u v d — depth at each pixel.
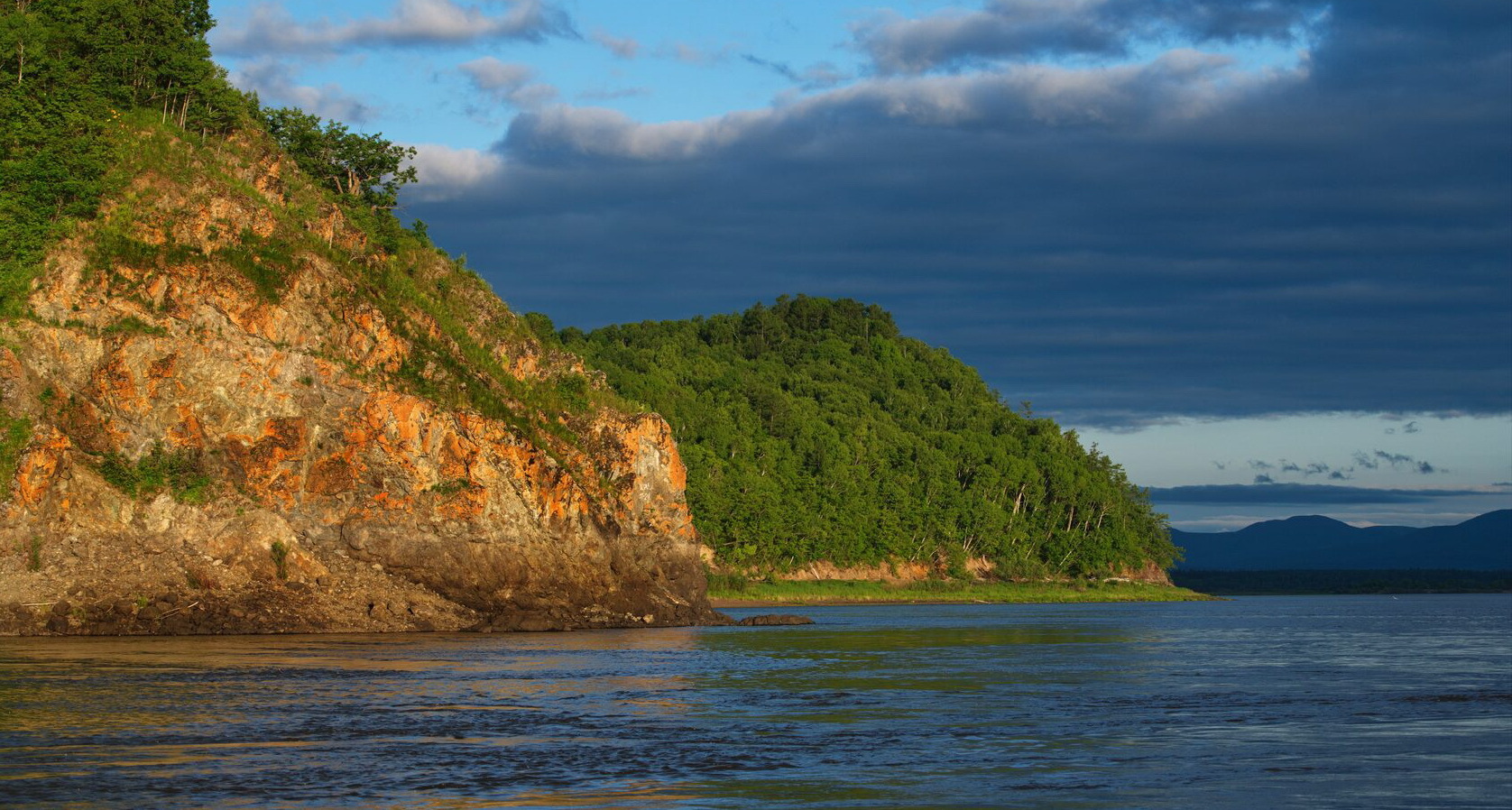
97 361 83.56
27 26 91.25
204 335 86.50
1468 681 61.09
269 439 86.69
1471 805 31.38
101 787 32.03
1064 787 33.41
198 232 89.38
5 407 80.06
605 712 46.84
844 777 34.72
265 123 114.94
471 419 94.62
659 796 31.98
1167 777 34.94
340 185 116.44
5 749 36.91
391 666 61.19
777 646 82.06
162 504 82.88
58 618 78.12
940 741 40.84
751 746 39.50
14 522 78.44
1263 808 31.08
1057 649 81.62
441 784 33.09
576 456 106.12
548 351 116.12
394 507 89.94
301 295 90.50
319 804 30.61
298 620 84.12
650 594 106.56
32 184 86.00
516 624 92.44
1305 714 47.75
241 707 45.59
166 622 80.31
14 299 83.19
